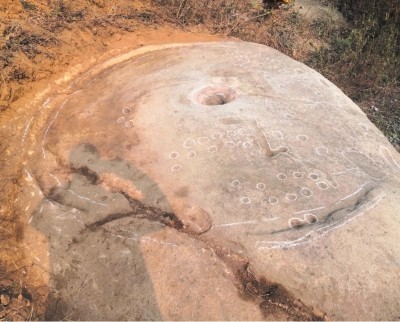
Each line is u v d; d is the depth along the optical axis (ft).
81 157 9.00
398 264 6.84
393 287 6.62
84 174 8.79
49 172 8.97
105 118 9.82
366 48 18.43
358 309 6.45
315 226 7.23
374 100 16.21
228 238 7.18
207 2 16.28
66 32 12.35
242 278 6.91
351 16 20.99
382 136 9.62
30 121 10.16
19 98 10.61
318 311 6.51
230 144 8.66
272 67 11.51
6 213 8.58
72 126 9.82
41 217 8.22
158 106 9.76
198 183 8.00
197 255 7.13
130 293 6.98
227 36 15.84
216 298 6.72
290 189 7.79
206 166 8.28
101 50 12.73
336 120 9.62
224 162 8.32
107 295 7.10
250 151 8.52
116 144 9.12
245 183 7.88
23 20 11.91
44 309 7.33
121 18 13.99
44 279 7.61
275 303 6.68
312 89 10.64
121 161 8.74
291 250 6.93
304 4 21.86
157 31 14.32
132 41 13.47
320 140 8.94
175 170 8.31
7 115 10.21
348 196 7.77
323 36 19.24
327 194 7.77
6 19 11.70
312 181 7.97
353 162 8.53
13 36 11.33
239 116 9.34
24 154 9.51
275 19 18.71
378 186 8.00
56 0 12.99
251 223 7.30
